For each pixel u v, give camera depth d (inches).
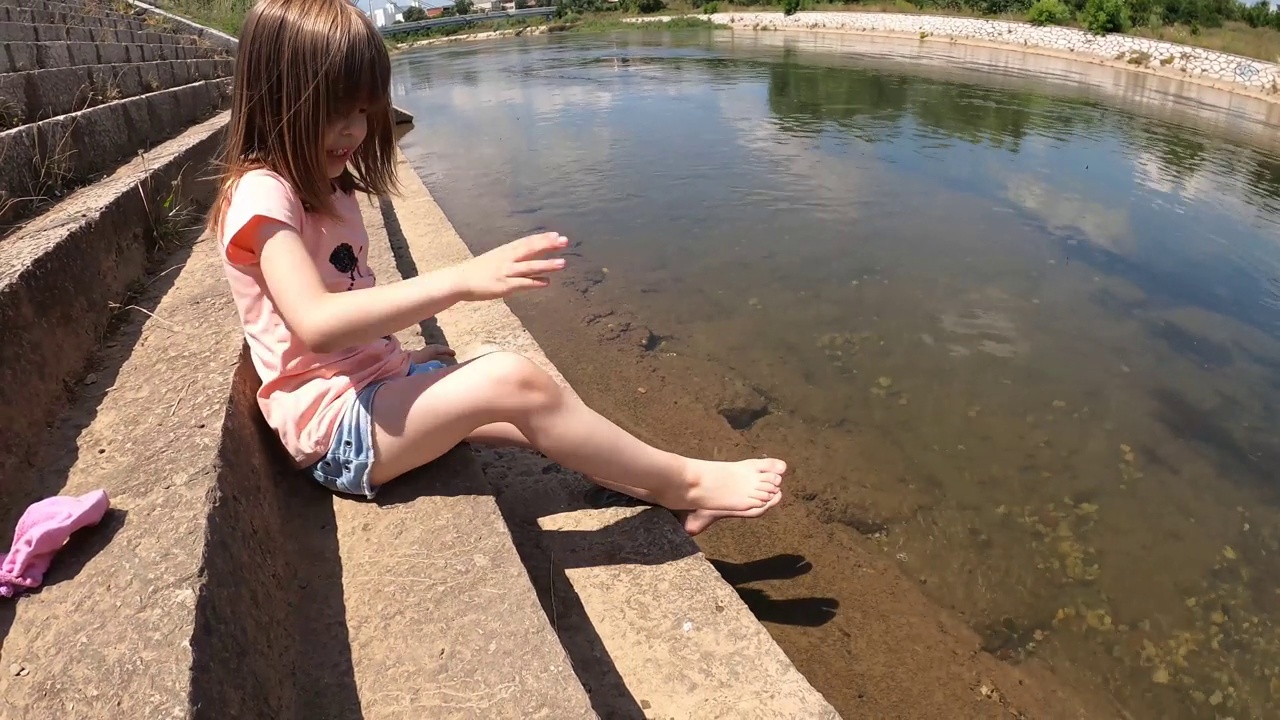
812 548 88.8
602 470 63.5
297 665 48.1
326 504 61.8
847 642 76.0
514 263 52.3
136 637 39.6
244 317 58.3
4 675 37.9
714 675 57.0
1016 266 172.9
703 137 292.5
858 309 149.9
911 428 112.3
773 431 111.1
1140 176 250.1
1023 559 89.0
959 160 260.8
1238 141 313.9
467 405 57.2
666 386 121.8
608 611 61.5
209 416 57.0
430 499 61.1
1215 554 91.0
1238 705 72.6
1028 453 107.8
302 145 53.9
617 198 218.5
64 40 209.2
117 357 70.6
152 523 46.8
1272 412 119.2
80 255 76.4
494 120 347.9
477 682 46.7
